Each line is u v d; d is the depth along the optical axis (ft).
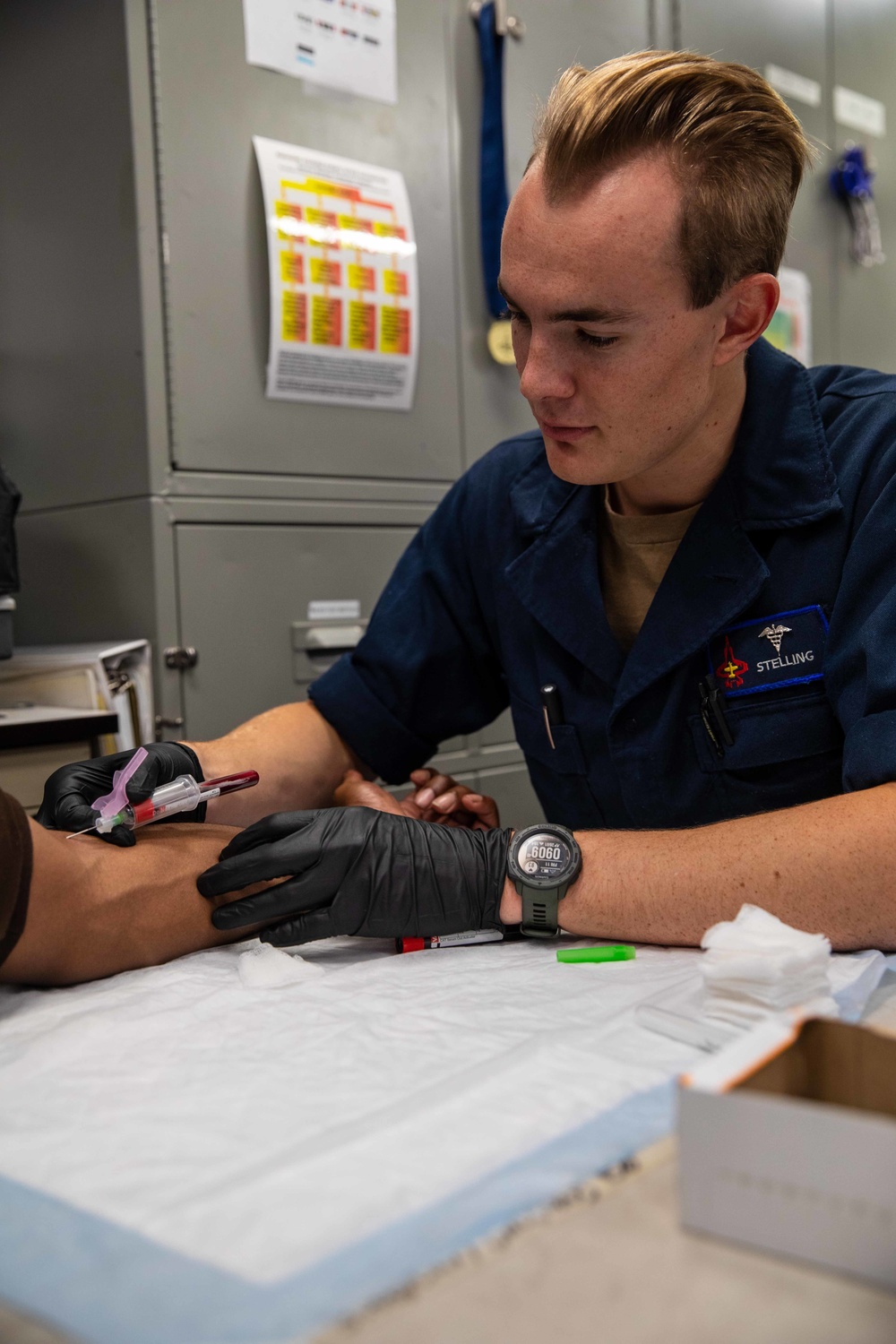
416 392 5.89
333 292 5.39
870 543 3.06
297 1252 1.35
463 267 6.08
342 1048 2.03
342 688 4.01
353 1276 1.30
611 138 2.68
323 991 2.38
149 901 2.65
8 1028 2.24
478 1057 1.97
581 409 2.93
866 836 2.50
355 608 5.72
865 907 2.47
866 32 8.19
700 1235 1.36
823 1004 2.04
